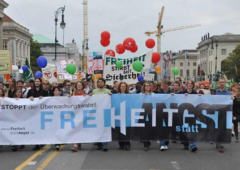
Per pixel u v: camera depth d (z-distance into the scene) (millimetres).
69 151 6973
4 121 7016
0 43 57500
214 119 7137
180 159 6230
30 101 7070
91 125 7145
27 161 6070
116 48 13633
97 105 7141
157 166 5707
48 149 7223
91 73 14812
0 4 55938
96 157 6383
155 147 7418
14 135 7039
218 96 7145
